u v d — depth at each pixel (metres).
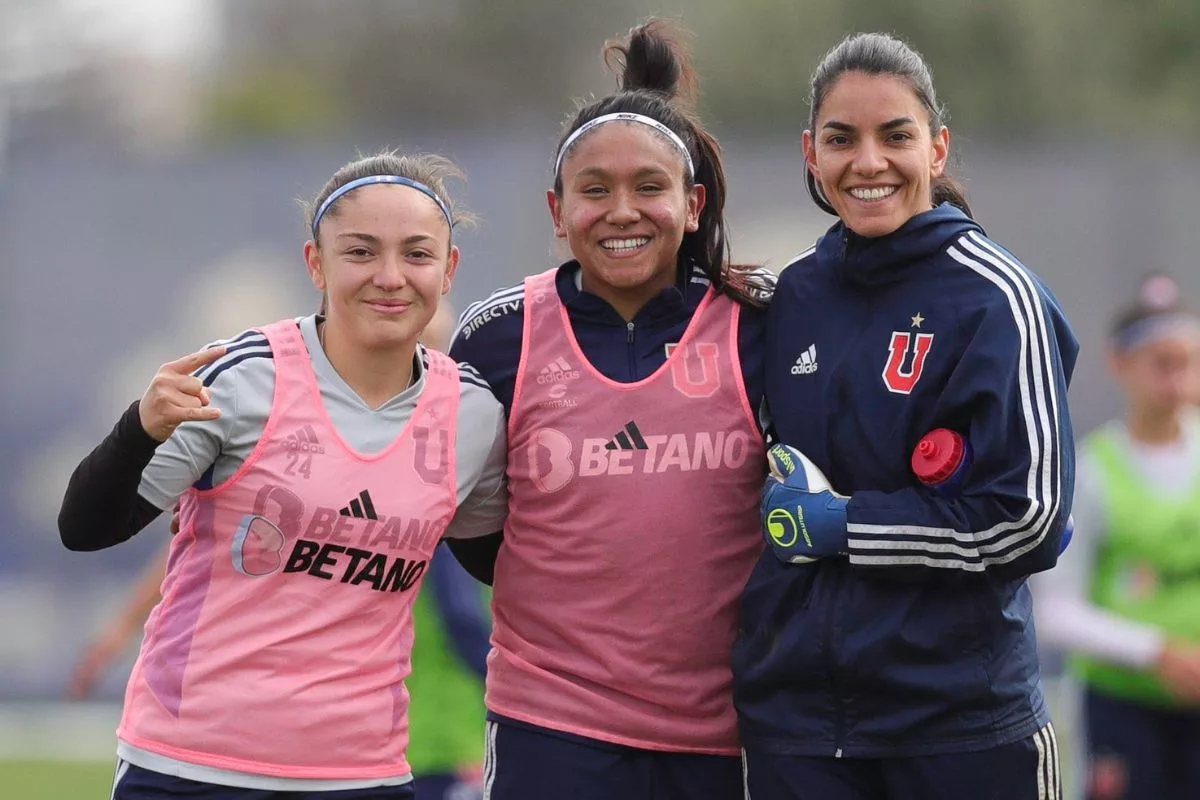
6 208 43.91
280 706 13.45
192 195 44.34
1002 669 13.64
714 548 14.73
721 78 78.44
